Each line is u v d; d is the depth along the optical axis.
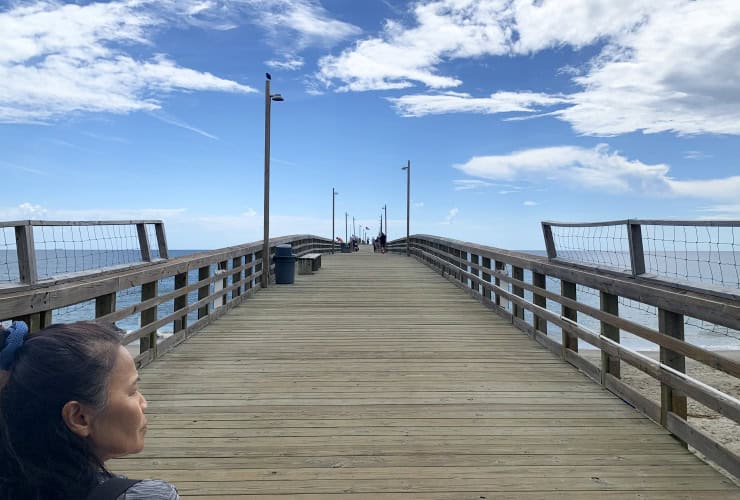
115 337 0.75
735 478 2.93
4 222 3.22
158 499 0.70
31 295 3.23
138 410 0.74
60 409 0.65
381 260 21.53
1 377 0.66
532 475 2.98
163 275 5.77
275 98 11.96
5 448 0.65
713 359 3.02
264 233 11.80
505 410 4.10
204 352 6.02
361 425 3.77
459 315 8.45
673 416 3.56
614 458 3.21
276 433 3.61
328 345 6.38
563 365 5.48
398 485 2.86
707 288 3.26
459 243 11.83
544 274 6.31
